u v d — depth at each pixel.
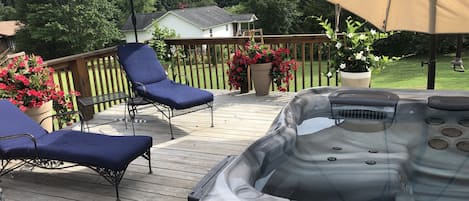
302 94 3.49
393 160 2.55
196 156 3.48
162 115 4.80
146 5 32.00
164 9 34.28
